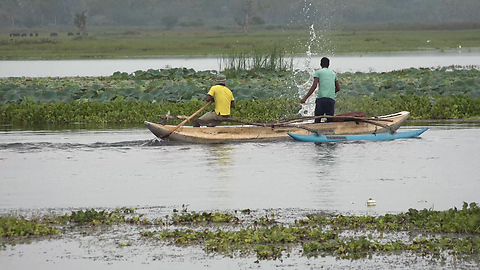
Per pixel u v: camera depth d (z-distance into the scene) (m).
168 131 44.03
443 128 51.94
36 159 39.16
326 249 23.17
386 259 22.20
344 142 45.03
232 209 27.75
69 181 33.09
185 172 34.94
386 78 87.88
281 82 84.81
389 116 48.41
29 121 58.97
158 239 24.31
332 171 34.94
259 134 45.62
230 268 21.53
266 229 24.53
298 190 30.80
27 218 26.81
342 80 84.62
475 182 32.16
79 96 70.56
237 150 41.84
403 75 92.25
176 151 41.50
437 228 24.92
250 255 22.69
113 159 38.94
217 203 28.69
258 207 28.02
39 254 22.91
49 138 47.53
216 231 24.92
